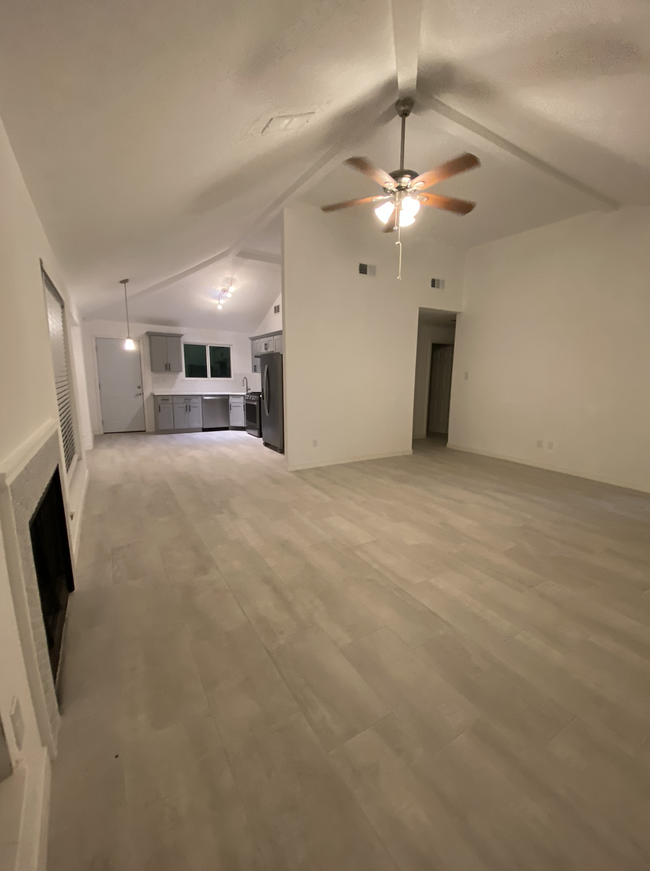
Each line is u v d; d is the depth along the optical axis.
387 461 5.41
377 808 1.08
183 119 1.90
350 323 5.05
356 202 2.79
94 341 7.50
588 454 4.59
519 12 1.75
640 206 4.00
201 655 1.67
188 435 7.57
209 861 0.96
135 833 1.02
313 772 1.18
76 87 1.43
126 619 1.91
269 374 6.09
